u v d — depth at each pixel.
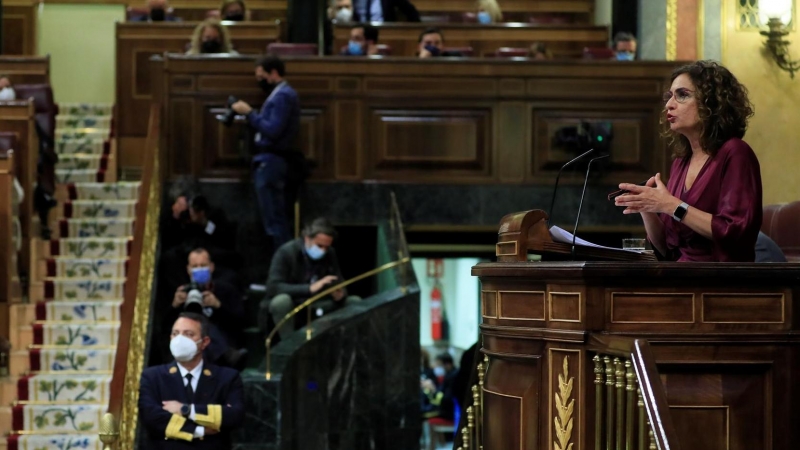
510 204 21.02
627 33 23.20
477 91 21.14
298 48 22.03
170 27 23.77
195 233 19.12
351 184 20.94
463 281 33.88
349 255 21.86
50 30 27.66
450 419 25.36
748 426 6.95
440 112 21.14
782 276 6.95
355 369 16.86
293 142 20.95
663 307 6.96
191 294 16.44
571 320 7.04
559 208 21.00
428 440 26.02
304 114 21.02
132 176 23.56
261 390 15.55
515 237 7.82
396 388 17.06
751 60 21.59
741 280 6.98
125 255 19.47
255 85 20.89
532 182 21.09
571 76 21.19
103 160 22.91
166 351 16.52
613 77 21.19
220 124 20.80
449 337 34.44
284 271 17.66
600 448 6.82
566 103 21.17
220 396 13.67
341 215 20.88
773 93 21.42
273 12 28.69
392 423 17.00
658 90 21.17
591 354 6.96
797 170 21.22
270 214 19.61
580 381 6.95
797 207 13.62
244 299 18.23
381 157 21.05
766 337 6.94
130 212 20.61
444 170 21.12
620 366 6.67
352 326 16.88
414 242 23.45
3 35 27.75
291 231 20.47
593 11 28.42
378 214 20.91
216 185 20.64
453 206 21.02
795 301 7.01
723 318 6.98
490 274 7.73
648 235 8.17
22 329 17.30
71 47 27.66
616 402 6.72
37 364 16.86
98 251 19.42
